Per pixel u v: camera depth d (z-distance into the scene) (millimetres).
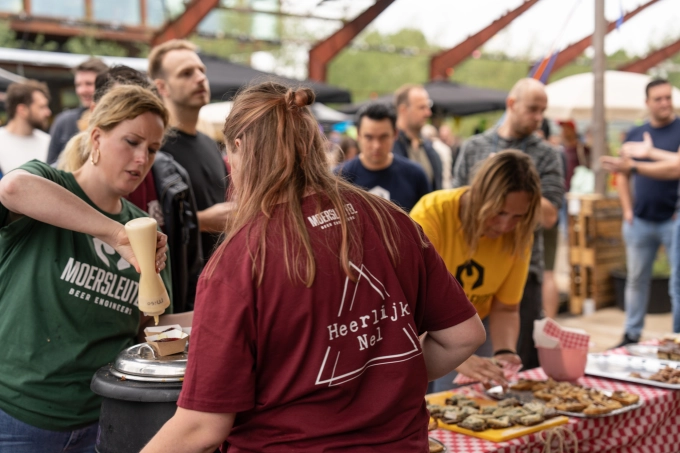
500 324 2691
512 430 2053
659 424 2451
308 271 1195
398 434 1273
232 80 8852
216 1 13055
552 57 5328
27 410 1732
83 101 4027
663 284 6625
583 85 8422
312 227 1239
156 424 1464
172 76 2816
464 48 15945
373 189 3678
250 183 1285
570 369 2525
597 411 2176
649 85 5105
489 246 2518
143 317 1940
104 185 1808
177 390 1462
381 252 1291
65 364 1750
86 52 13383
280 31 16219
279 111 1296
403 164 3750
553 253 5461
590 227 6676
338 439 1226
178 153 2820
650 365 2770
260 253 1204
